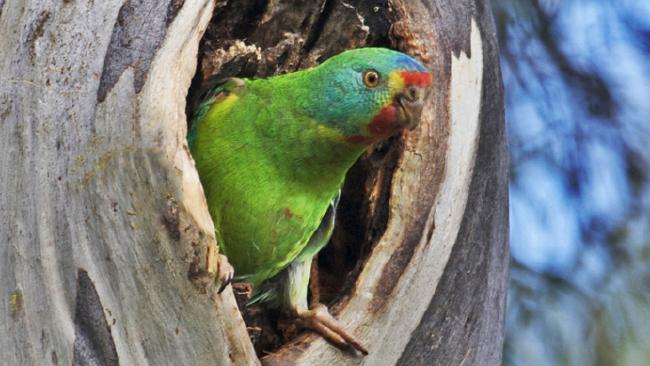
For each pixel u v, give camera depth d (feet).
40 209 18.01
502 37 31.94
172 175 17.75
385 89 20.25
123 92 17.97
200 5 18.67
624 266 30.17
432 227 20.59
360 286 20.20
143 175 17.78
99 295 17.81
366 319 20.06
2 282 18.16
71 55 18.28
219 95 21.44
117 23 18.26
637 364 28.89
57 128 18.07
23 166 18.15
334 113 20.53
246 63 22.40
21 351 18.03
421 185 20.75
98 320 17.78
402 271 20.30
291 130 20.76
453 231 20.89
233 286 22.24
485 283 21.83
